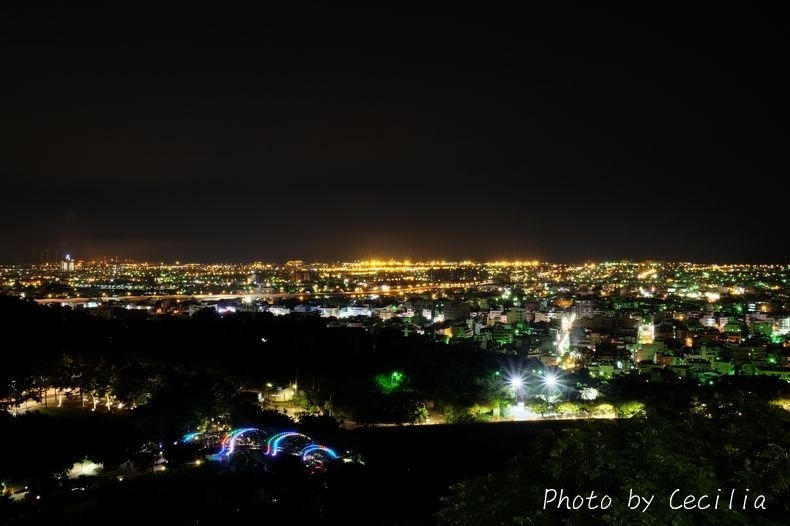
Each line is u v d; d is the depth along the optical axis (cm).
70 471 13962
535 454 6425
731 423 5831
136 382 18788
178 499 11931
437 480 13750
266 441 15662
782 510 5044
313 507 11600
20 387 18500
